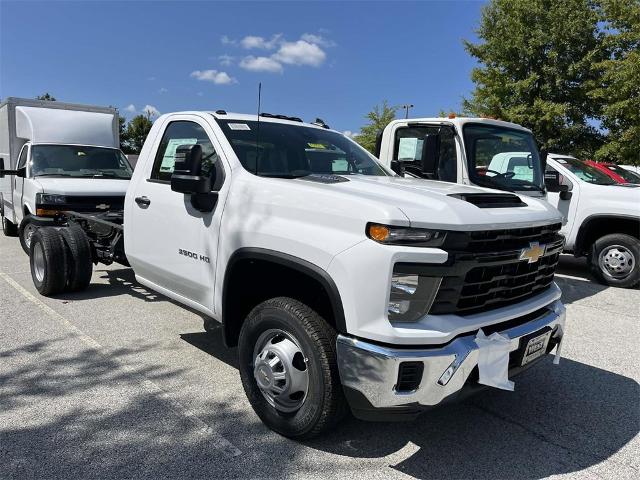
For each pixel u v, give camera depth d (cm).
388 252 271
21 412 355
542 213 348
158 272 443
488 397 407
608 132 1967
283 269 330
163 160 454
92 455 308
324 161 437
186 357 460
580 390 426
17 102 1052
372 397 278
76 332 516
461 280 285
